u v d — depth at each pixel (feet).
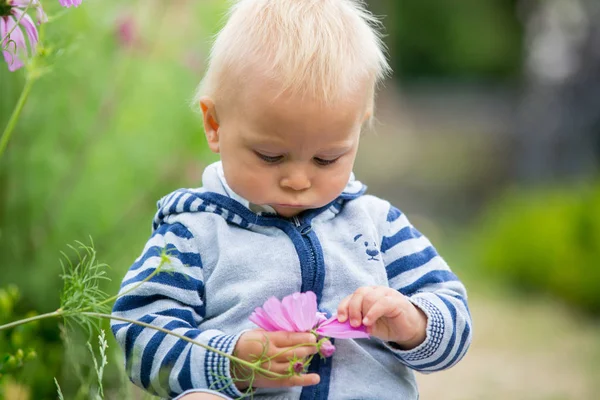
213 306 6.30
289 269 6.35
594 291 23.56
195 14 13.37
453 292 6.65
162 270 5.97
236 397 5.90
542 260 25.81
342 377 6.28
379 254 6.66
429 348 6.21
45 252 10.79
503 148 48.01
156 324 6.09
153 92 12.94
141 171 12.53
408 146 53.88
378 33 7.00
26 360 7.86
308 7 6.31
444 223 40.60
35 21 7.96
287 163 6.04
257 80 5.91
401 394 6.41
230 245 6.38
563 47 45.62
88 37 11.50
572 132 43.29
